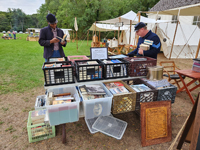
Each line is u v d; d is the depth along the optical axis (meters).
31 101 3.44
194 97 3.76
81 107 2.20
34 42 19.11
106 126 2.47
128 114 2.95
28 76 5.16
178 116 2.91
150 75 2.46
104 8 30.20
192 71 3.23
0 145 2.10
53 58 2.70
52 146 2.10
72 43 19.66
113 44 9.65
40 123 2.17
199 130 1.37
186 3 5.93
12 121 2.66
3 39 22.66
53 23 2.95
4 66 6.36
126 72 2.48
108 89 2.25
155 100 2.25
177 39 9.11
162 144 2.16
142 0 30.67
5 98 3.54
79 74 2.19
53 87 2.07
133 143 2.18
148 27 13.30
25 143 2.15
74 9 31.36
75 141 2.20
